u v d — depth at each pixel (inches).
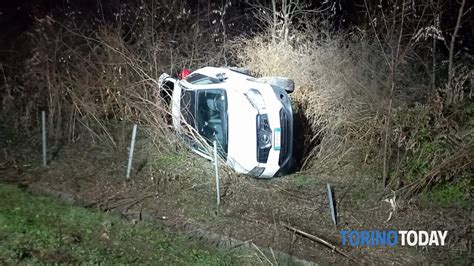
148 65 426.0
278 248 263.7
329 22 477.4
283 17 445.1
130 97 408.8
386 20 390.6
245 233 276.5
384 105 346.6
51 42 432.5
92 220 278.8
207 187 324.8
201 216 292.0
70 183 324.8
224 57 459.2
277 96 329.1
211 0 509.7
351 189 330.3
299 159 366.0
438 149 321.1
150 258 244.8
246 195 317.7
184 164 354.6
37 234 253.8
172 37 467.2
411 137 330.0
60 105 403.2
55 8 525.0
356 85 369.7
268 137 319.6
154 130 383.9
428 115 336.8
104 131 398.3
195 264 244.4
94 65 417.4
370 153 354.0
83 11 519.8
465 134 323.0
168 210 297.1
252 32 470.6
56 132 394.0
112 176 335.9
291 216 296.7
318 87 386.0
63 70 422.3
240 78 350.9
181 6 472.7
